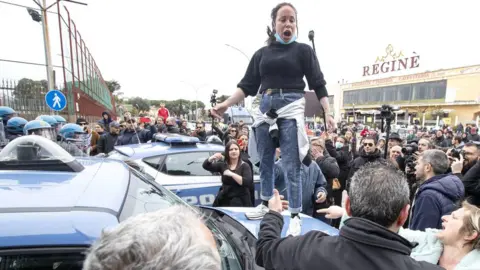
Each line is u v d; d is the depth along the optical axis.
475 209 1.93
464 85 40.72
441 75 43.62
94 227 1.07
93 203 1.21
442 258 1.98
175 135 5.39
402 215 1.31
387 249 1.20
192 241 0.68
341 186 5.32
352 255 1.23
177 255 0.63
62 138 4.61
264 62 2.00
